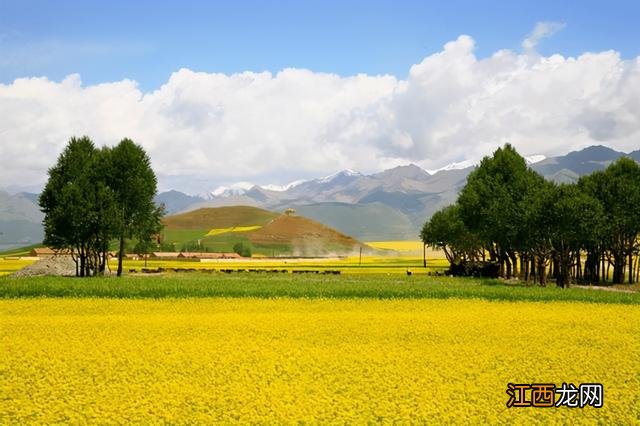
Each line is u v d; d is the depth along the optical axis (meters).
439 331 34.78
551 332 34.75
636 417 20.55
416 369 25.94
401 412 20.47
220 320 38.34
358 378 24.53
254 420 19.75
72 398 21.77
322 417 20.06
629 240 94.19
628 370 25.91
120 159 90.50
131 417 20.00
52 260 93.25
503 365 26.94
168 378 24.58
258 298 51.75
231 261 163.38
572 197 77.25
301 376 24.88
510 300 53.12
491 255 103.06
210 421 19.69
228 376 24.78
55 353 28.30
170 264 138.62
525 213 80.69
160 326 35.94
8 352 28.42
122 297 52.06
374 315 41.06
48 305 46.09
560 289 60.31
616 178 89.69
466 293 54.66
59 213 82.94
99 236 86.75
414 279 82.94
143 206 91.44
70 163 87.38
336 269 120.88
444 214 115.69
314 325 36.47
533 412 20.80
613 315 42.31
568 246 80.12
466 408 20.92
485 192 93.19
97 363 26.70
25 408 20.64
